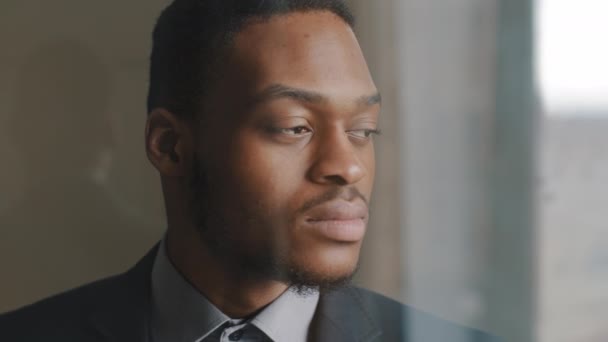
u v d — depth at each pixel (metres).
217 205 0.75
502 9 0.88
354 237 0.73
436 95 0.87
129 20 0.86
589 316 0.87
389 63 0.85
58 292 0.86
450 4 0.87
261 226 0.73
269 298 0.77
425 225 0.87
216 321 0.78
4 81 0.88
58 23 0.89
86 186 0.88
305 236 0.73
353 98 0.72
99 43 0.87
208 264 0.77
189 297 0.79
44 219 0.88
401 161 0.87
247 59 0.72
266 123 0.72
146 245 0.86
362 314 0.82
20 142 0.88
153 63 0.81
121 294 0.83
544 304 0.87
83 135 0.88
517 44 0.88
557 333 0.87
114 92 0.87
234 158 0.73
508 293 0.87
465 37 0.87
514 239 0.88
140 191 0.87
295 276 0.73
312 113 0.71
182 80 0.77
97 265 0.87
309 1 0.73
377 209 0.87
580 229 0.87
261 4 0.73
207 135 0.75
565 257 0.87
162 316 0.80
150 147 0.80
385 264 0.86
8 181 0.88
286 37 0.72
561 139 0.88
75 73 0.87
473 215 0.88
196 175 0.77
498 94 0.88
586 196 0.87
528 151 0.87
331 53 0.72
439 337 0.84
